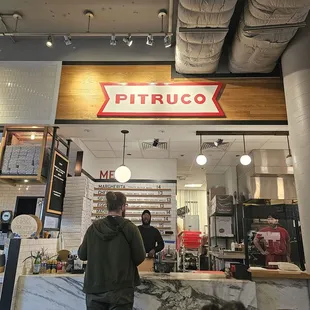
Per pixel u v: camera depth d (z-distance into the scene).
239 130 4.41
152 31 4.22
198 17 3.05
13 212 4.57
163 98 4.15
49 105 4.19
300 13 2.97
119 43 4.42
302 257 4.25
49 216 4.18
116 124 4.08
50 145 4.29
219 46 3.53
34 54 4.43
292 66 3.66
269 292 3.16
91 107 4.16
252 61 3.88
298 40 3.65
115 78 4.27
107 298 2.36
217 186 8.48
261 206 4.89
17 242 3.19
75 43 4.46
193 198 11.92
